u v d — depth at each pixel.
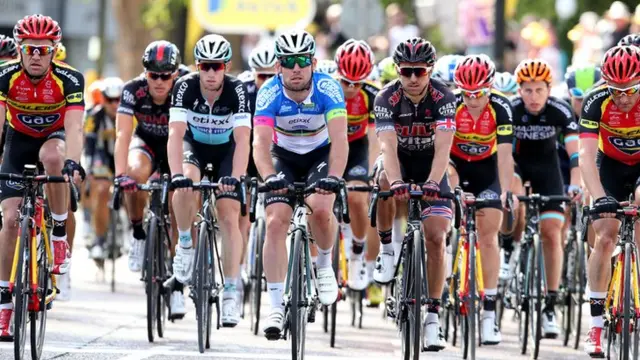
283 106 24.78
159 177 31.23
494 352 29.11
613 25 49.66
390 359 26.94
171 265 30.16
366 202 30.70
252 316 31.28
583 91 32.78
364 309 36.81
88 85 63.97
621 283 24.64
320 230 24.80
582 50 51.28
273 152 25.81
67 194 26.03
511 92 33.28
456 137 28.50
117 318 32.16
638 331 24.05
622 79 24.27
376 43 56.78
